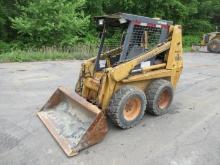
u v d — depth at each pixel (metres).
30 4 15.55
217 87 8.38
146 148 4.46
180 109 6.27
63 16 15.68
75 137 4.54
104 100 4.86
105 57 5.57
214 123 5.52
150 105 5.54
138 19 5.07
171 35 5.75
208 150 4.43
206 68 11.66
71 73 9.88
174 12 23.48
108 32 5.50
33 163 4.00
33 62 12.08
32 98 6.82
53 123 5.09
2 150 4.32
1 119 5.46
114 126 5.20
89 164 3.99
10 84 8.09
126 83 5.11
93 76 5.37
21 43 15.95
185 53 17.38
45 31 15.66
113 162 4.05
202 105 6.61
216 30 26.22
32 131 4.95
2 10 16.36
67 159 4.10
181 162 4.08
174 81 6.12
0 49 15.30
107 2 20.97
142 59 5.21
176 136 4.89
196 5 24.89
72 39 15.82
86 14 19.62
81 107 4.98
